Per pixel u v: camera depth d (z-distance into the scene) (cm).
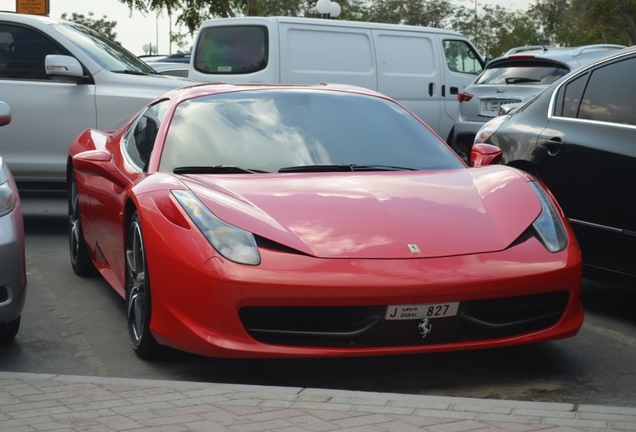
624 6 4259
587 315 556
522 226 427
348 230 408
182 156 488
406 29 1390
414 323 391
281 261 390
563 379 427
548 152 571
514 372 436
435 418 328
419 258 395
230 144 495
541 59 1187
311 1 4131
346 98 545
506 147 607
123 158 544
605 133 539
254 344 393
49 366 455
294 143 499
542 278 404
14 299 446
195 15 3005
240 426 322
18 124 836
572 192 552
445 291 387
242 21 1277
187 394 362
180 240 409
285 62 1255
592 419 326
